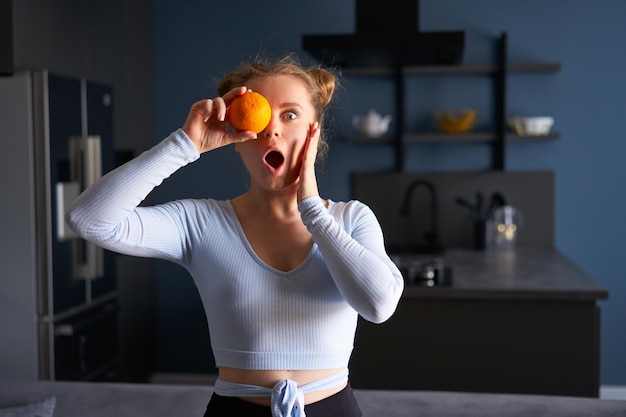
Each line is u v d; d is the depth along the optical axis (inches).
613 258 185.8
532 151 186.9
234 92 50.5
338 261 47.9
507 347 130.4
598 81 183.6
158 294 196.9
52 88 131.5
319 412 50.7
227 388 51.4
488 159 189.0
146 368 187.2
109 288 154.5
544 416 86.0
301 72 53.4
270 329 50.3
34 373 132.3
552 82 184.9
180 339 196.9
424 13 186.7
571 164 185.8
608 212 185.3
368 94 190.2
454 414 86.7
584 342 129.0
